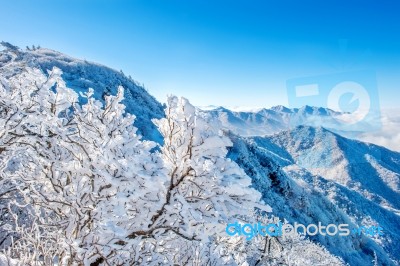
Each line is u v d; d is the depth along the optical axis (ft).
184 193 12.51
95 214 12.17
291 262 35.27
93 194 12.26
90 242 12.51
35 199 14.15
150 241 14.01
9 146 15.01
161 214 12.37
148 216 12.23
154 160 11.47
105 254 12.51
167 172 11.09
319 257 50.93
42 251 13.67
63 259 13.15
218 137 11.46
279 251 31.55
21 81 14.84
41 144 14.33
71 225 12.94
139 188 11.02
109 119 13.94
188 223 11.79
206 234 12.50
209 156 11.99
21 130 14.55
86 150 13.10
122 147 11.68
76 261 12.96
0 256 13.52
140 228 12.55
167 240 14.93
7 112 14.93
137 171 10.51
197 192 12.52
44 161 13.62
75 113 13.83
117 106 14.11
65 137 13.35
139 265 13.84
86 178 12.83
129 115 14.20
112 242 12.45
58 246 13.69
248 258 27.99
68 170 12.73
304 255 46.19
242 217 12.80
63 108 14.87
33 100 14.58
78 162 12.86
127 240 12.50
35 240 13.73
